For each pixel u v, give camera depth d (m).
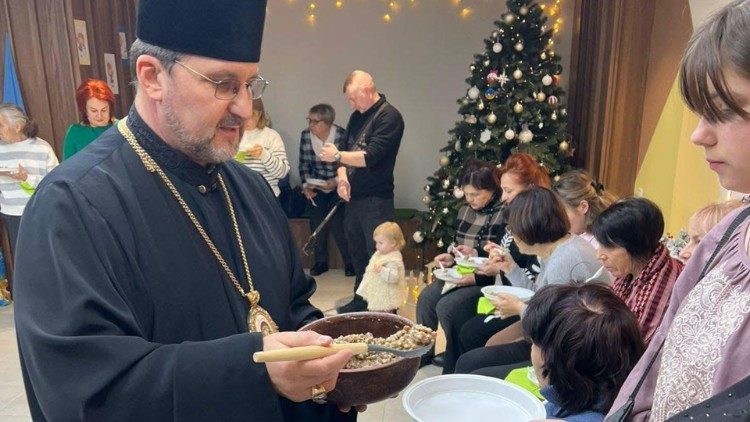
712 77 0.57
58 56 3.67
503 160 3.98
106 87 3.33
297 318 1.13
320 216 4.52
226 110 0.87
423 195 5.33
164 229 0.89
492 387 1.28
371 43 5.09
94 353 0.72
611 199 2.35
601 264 1.89
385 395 0.90
